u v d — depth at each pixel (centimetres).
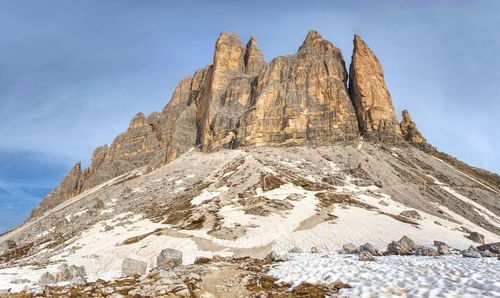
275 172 10800
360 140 15500
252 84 19750
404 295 1368
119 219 8619
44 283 2712
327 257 3028
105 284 2084
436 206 9206
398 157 13700
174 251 2714
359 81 17050
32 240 9000
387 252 3366
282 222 6169
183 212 7825
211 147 17225
